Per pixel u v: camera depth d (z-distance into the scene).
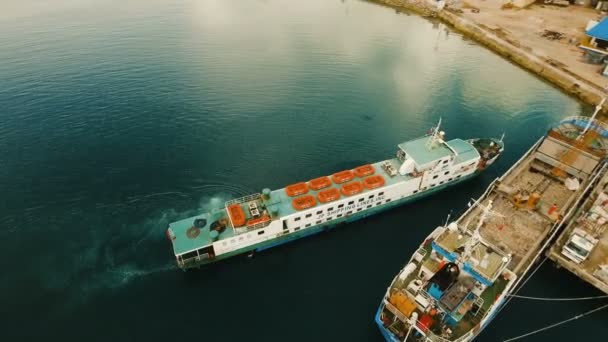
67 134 100.56
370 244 75.50
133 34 160.50
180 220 74.50
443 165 83.06
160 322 60.69
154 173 89.94
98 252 71.81
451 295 53.94
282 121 110.44
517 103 124.12
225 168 92.44
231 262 71.88
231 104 116.44
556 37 168.12
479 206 71.81
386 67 144.25
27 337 58.16
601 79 134.00
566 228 75.06
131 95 117.56
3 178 86.50
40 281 66.38
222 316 61.81
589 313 63.47
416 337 54.91
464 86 133.25
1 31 158.75
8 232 74.88
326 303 64.19
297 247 75.19
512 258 66.19
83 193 84.00
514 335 59.91
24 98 113.19
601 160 80.94
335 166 94.94
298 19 189.62
